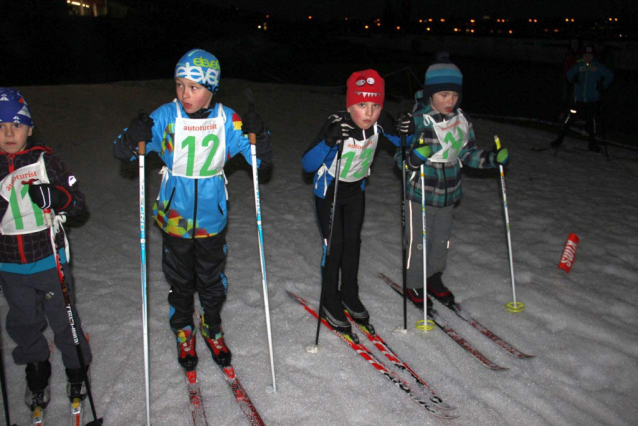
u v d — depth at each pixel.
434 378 2.93
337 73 22.56
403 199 3.19
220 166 2.62
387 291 3.89
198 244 2.70
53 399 2.71
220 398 2.71
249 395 2.75
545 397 2.82
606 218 5.44
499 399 2.77
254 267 4.17
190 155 2.51
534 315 3.62
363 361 3.05
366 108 2.78
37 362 2.61
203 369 2.94
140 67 24.36
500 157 3.32
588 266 4.36
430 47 38.78
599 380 2.99
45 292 2.48
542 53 29.75
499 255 4.51
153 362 2.99
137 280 3.92
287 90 13.14
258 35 44.50
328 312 3.33
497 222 5.27
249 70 23.58
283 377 2.89
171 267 2.75
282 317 3.48
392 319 3.51
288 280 3.98
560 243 4.80
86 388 2.46
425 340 3.28
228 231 4.86
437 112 3.31
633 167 7.44
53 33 25.91
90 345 3.12
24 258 2.39
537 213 5.54
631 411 2.75
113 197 5.58
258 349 3.14
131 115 9.14
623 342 3.31
